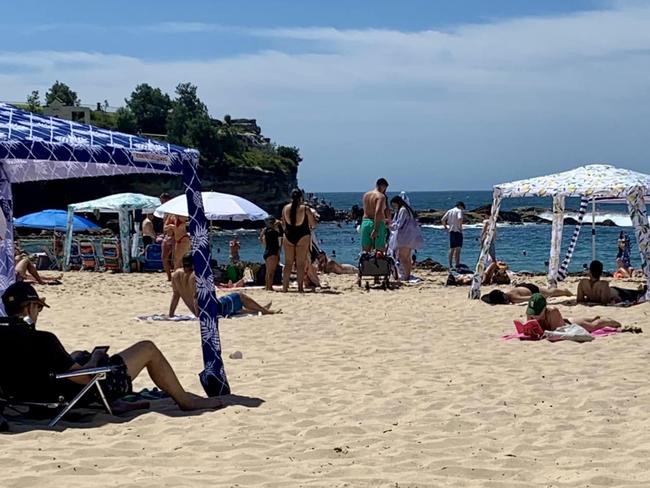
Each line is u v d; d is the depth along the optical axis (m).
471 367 9.24
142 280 21.52
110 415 7.03
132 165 7.68
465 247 42.22
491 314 13.56
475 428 6.79
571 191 15.22
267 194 105.44
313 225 17.50
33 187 72.62
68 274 23.75
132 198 25.48
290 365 9.51
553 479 5.48
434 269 24.83
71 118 107.50
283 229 17.66
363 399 7.75
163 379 7.29
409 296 16.38
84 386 6.87
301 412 7.26
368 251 18.62
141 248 27.95
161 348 10.70
